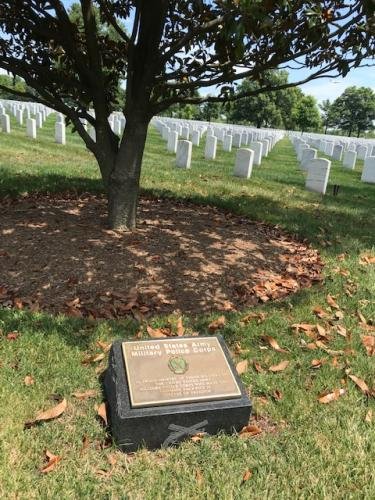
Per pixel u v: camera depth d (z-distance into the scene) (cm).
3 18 496
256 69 456
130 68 488
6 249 474
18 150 1145
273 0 319
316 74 459
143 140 524
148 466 236
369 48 415
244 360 329
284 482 230
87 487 219
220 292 441
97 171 948
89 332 346
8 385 278
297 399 293
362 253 590
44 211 611
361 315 413
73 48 488
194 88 530
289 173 1377
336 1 420
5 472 221
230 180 1036
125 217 546
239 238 592
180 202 769
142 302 404
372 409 291
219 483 227
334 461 245
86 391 283
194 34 431
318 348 355
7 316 351
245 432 263
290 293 456
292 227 675
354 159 1722
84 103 579
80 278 432
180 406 247
